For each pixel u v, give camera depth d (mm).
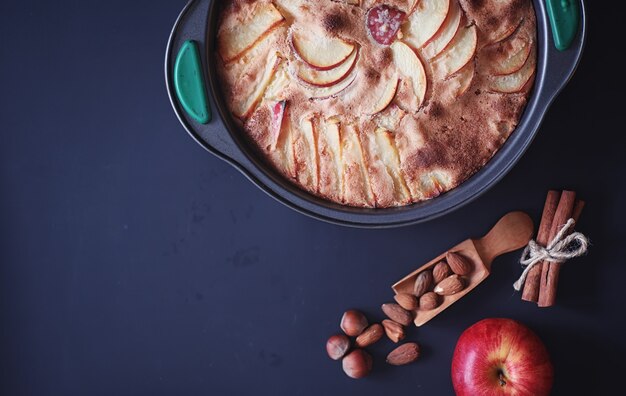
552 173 750
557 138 748
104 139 774
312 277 772
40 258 785
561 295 754
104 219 780
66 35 769
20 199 783
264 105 671
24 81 773
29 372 790
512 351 716
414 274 750
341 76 659
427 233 763
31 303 787
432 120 662
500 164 661
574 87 745
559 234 718
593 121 745
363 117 664
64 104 774
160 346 784
